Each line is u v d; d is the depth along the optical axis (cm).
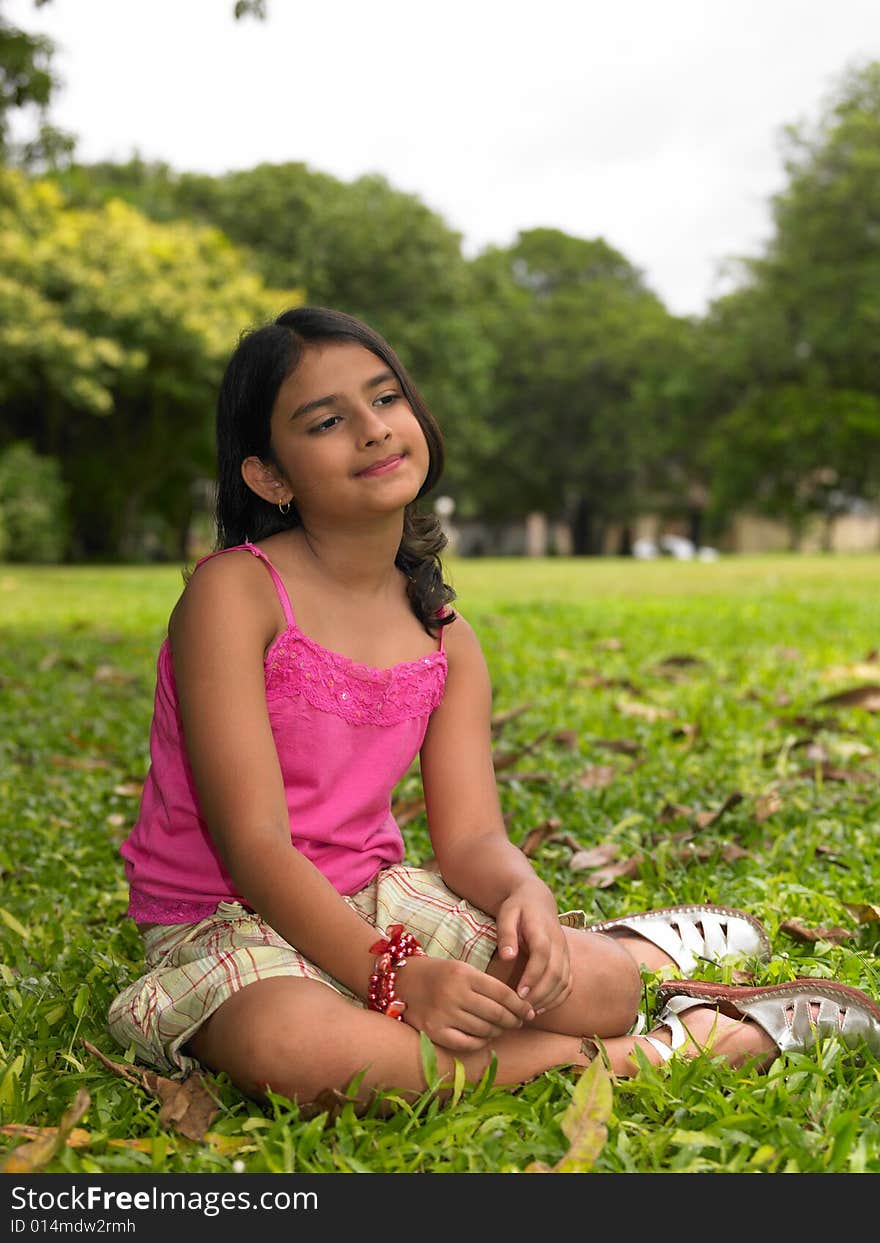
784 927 244
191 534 3591
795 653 656
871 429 3369
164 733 212
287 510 216
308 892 186
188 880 209
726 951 232
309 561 208
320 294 3362
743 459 3588
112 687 580
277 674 201
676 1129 167
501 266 4353
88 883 300
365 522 203
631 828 322
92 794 377
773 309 3491
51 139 963
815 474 3731
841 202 3334
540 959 182
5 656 707
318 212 3378
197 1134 172
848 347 3438
